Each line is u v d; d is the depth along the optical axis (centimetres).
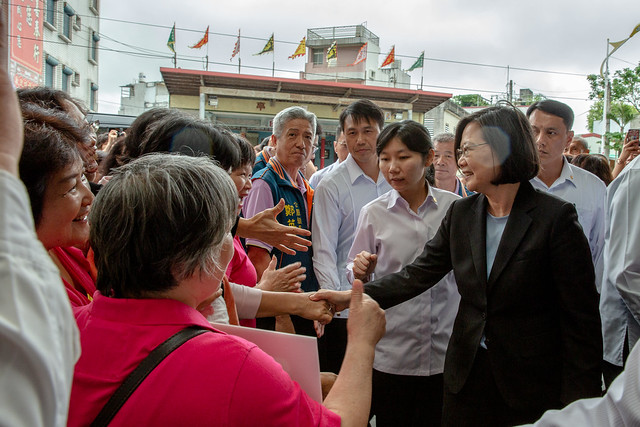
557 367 153
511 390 153
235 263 175
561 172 281
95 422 79
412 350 216
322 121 1722
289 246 179
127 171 92
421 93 1636
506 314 155
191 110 1667
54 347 45
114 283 90
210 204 89
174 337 84
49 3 1563
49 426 44
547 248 148
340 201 274
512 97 2444
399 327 216
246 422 80
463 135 163
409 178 214
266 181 258
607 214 226
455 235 172
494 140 152
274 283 177
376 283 183
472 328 162
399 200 222
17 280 44
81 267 128
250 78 1511
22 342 42
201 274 93
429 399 221
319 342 266
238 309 158
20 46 1298
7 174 46
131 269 87
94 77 2058
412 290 184
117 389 81
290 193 270
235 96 1602
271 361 87
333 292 165
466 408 163
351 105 280
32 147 91
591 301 146
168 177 88
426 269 185
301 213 274
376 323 123
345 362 114
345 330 263
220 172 96
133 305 88
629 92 1633
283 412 82
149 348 84
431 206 225
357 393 106
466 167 160
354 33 3178
